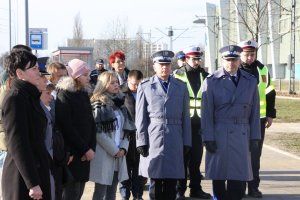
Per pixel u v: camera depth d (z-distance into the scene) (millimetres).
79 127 5473
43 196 4188
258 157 7531
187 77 7699
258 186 7680
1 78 4918
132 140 7082
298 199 7469
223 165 6125
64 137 5395
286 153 11727
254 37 17781
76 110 5453
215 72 6277
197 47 7773
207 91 6172
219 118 6168
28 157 4000
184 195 7547
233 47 6125
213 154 6188
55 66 6051
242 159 6121
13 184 4082
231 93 6113
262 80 7652
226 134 6102
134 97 7266
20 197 4062
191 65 7766
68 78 5512
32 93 4164
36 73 4219
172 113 6070
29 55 4188
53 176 4805
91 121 5625
